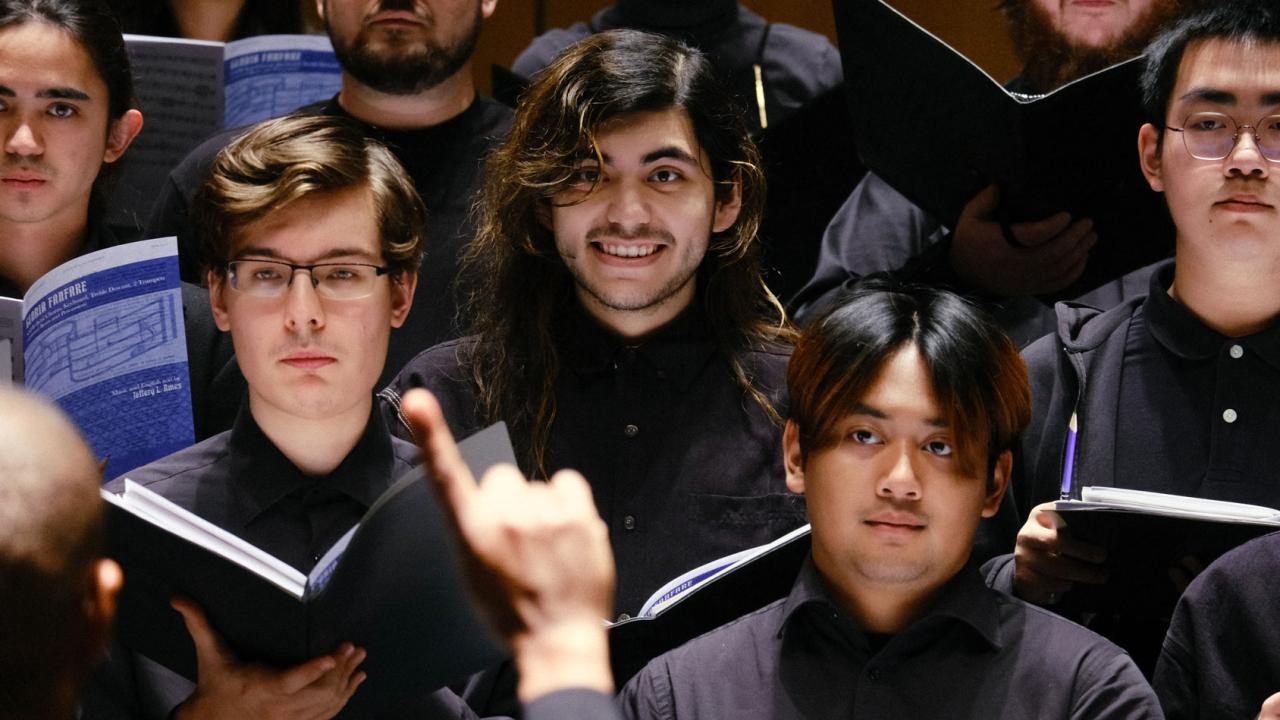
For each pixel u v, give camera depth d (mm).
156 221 5191
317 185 3686
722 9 6500
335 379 3625
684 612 3453
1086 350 4164
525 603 1415
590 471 4117
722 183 4305
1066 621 3244
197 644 2934
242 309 3645
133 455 3982
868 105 4801
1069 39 5496
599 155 4094
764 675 3258
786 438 3516
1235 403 3939
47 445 1638
